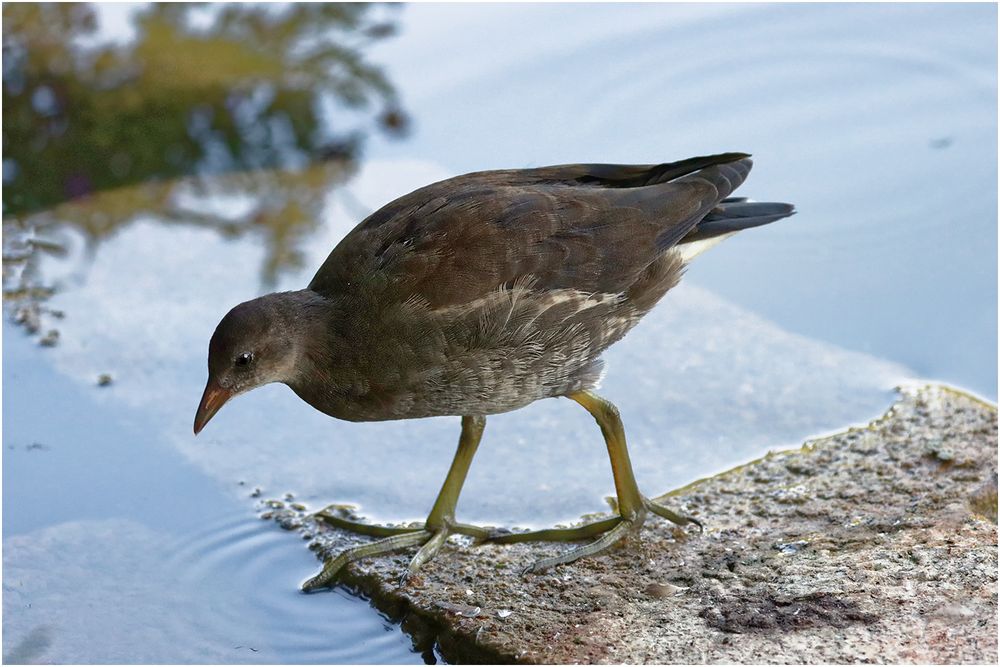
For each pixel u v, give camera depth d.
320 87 15.86
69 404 11.42
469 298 8.55
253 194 14.60
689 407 11.17
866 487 9.70
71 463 10.68
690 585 8.66
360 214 14.09
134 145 15.23
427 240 8.65
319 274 9.16
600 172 9.57
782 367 11.61
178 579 9.29
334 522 9.85
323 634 8.70
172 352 12.11
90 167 14.99
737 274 12.88
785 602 8.25
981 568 8.37
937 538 8.80
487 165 14.21
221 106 15.69
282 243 13.73
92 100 15.81
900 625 7.86
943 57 15.35
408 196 9.17
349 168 14.97
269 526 9.90
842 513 9.38
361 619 8.87
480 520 9.88
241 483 10.45
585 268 8.80
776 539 9.12
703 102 14.88
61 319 12.64
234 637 8.67
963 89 14.81
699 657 7.75
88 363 11.98
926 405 10.77
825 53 15.60
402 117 15.23
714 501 9.77
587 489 10.26
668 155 13.93
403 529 9.65
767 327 12.23
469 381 8.78
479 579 8.98
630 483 9.41
